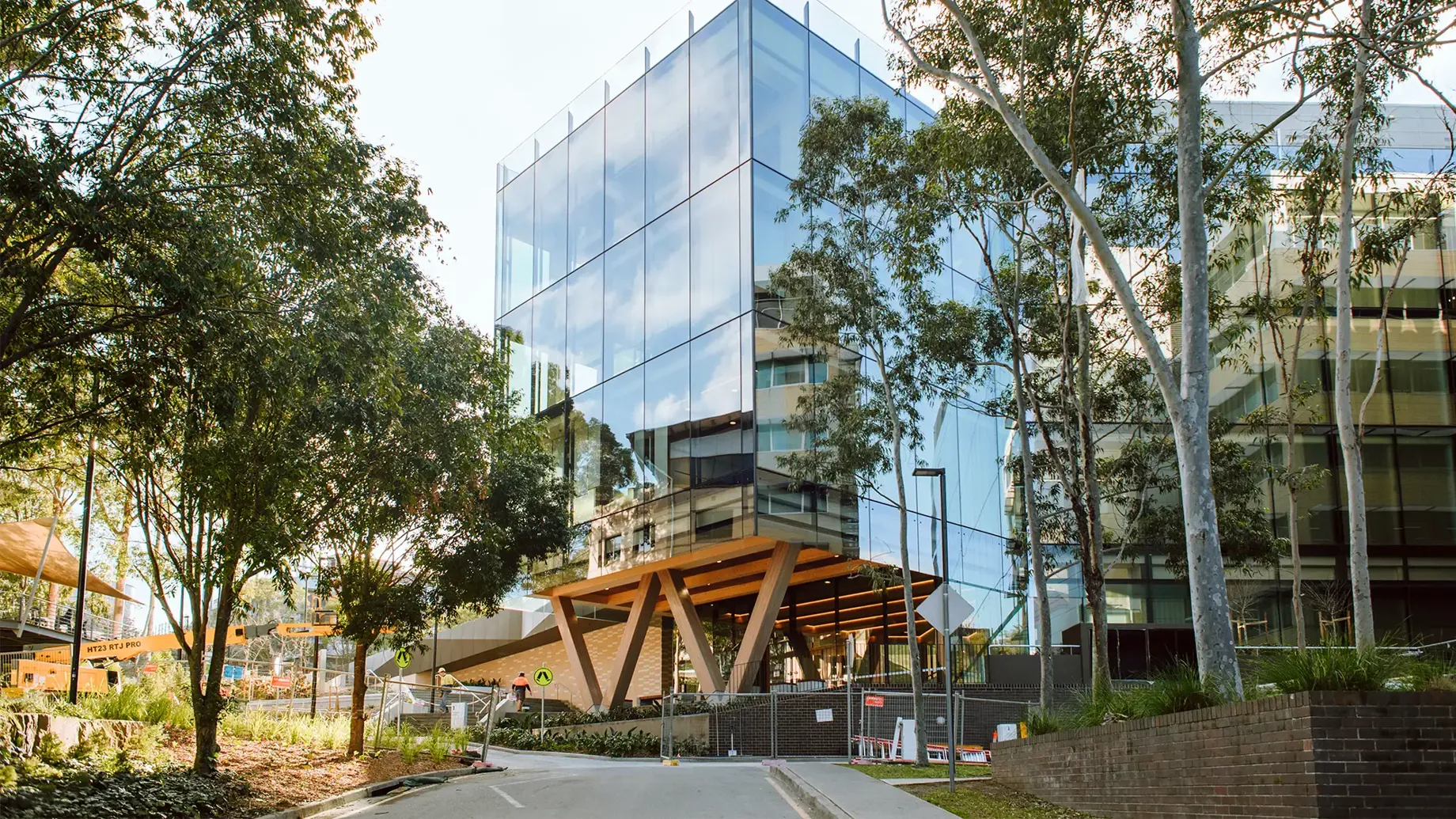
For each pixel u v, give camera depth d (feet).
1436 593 132.98
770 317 111.86
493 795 58.44
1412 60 64.18
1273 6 58.23
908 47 60.59
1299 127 130.52
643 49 132.16
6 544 86.89
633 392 126.21
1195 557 45.70
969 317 83.82
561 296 141.49
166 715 71.67
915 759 86.58
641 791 59.62
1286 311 92.89
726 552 114.21
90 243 40.14
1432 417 134.00
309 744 81.87
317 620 128.98
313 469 57.62
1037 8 63.26
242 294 46.98
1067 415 85.35
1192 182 49.03
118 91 43.06
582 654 141.79
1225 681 43.62
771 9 118.73
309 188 46.85
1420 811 29.89
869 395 108.58
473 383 74.23
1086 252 79.15
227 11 43.88
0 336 40.68
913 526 120.98
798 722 102.27
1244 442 135.33
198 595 57.98
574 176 142.41
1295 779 31.01
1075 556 129.90
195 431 49.90
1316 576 132.57
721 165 117.39
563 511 97.55
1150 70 66.08
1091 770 45.29
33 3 42.45
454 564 81.35
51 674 88.99
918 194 83.97
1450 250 137.18
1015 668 109.70
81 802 42.11
